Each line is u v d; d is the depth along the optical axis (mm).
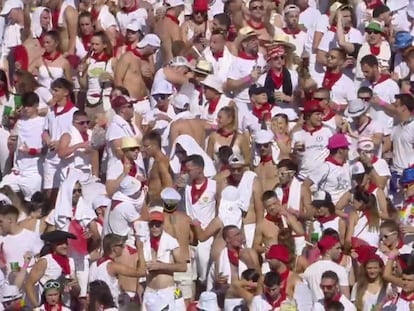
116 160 55000
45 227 53594
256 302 50688
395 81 60562
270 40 61000
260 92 58125
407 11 64375
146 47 60375
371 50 62312
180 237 52000
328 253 52250
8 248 53000
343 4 63031
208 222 53844
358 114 58562
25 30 63500
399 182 57094
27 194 57312
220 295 51875
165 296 50781
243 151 56531
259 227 53625
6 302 50781
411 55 61969
